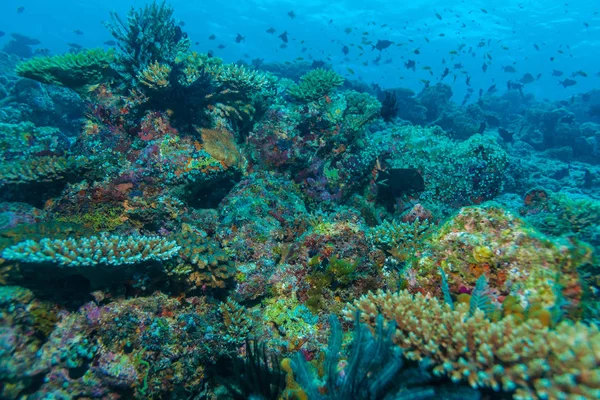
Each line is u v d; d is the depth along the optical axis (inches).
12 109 454.6
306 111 334.6
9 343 116.6
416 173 288.4
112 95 269.6
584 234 195.2
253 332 159.2
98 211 199.8
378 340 94.0
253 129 328.2
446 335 96.5
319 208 294.7
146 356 131.0
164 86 246.1
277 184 279.1
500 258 129.1
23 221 182.9
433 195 299.7
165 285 160.4
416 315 111.2
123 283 149.9
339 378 98.0
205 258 164.9
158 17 303.1
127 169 223.3
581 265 131.3
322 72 367.9
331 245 185.5
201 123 269.0
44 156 227.9
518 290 120.2
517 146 725.3
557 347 81.1
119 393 126.4
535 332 87.6
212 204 272.8
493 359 86.7
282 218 239.3
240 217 226.4
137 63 280.7
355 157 317.7
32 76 264.4
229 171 255.9
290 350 149.0
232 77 295.1
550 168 598.5
